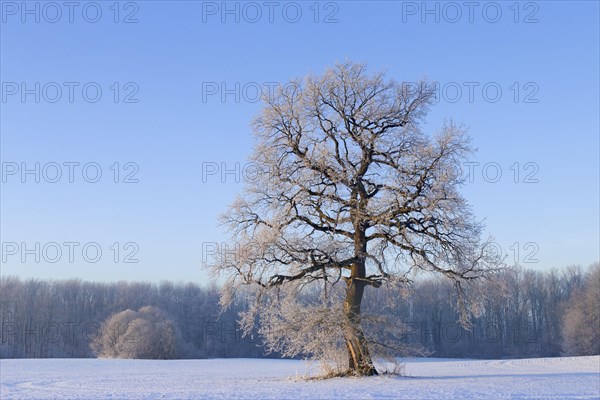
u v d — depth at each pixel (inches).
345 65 1299.2
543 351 4156.0
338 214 1269.7
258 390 1135.6
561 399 945.5
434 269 1259.2
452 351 3909.9
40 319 4375.0
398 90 1301.7
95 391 1245.7
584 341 3627.0
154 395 1095.0
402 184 1230.3
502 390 1073.5
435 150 1237.7
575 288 4087.1
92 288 4960.6
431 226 1256.2
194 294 4975.4
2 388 1424.7
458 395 994.1
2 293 4426.7
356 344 1282.0
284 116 1293.1
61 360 3385.8
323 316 1250.0
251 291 1311.5
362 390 1074.1
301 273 1279.5
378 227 1268.5
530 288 4394.7
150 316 4156.0
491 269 1263.5
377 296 1483.8
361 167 1278.3
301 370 2461.9
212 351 4360.2
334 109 1293.1
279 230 1259.8
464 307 1293.1
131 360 3484.3
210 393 1102.4
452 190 1219.2
